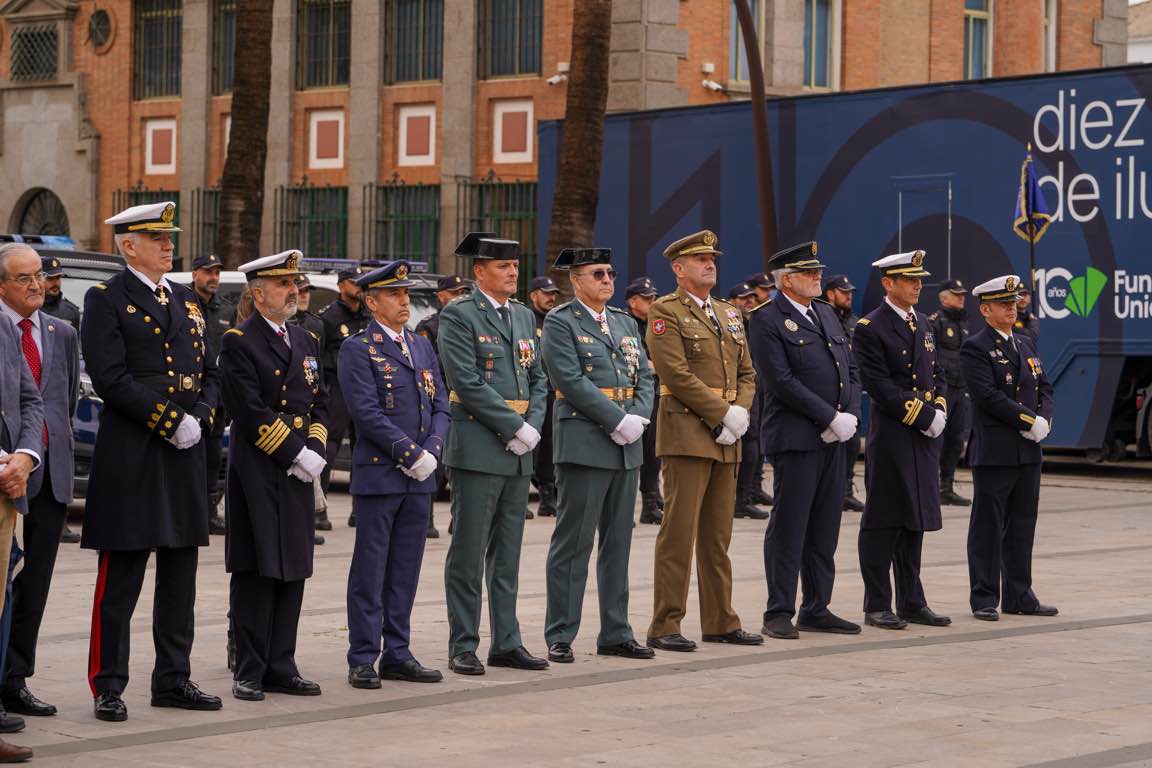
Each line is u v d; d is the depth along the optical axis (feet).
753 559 48.37
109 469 27.89
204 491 28.84
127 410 27.73
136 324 28.17
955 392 62.28
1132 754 25.31
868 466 37.86
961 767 24.61
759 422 59.06
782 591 36.32
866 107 75.41
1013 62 113.50
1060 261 69.36
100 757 25.05
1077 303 68.95
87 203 121.29
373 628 30.83
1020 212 69.72
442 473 63.31
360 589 30.89
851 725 27.37
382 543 31.07
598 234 84.07
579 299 34.19
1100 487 69.36
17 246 27.45
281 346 30.07
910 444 37.40
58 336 28.09
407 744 26.05
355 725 27.43
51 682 30.71
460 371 32.19
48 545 27.94
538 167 86.43
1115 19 119.03
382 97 108.27
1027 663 32.86
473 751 25.57
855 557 49.08
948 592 42.65
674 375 34.40
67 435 28.07
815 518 36.88
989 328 39.37
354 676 30.53
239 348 29.66
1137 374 69.97
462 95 104.17
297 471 29.58
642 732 26.91
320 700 29.45
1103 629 36.94
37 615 27.94
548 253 76.13
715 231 80.38
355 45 108.88
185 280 63.93
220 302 61.05
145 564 28.48
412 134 107.24
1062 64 116.98
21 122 125.08
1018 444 38.68
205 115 115.44
